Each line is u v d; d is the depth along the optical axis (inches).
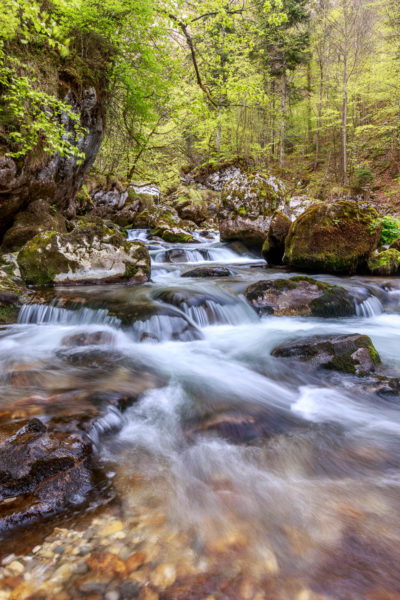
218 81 281.0
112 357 168.4
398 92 832.9
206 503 76.9
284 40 957.8
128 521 69.9
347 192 884.6
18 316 226.1
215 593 54.4
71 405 111.9
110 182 647.8
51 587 54.1
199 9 232.7
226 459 94.8
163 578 56.6
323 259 333.7
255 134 1175.0
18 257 273.0
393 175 936.3
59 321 223.3
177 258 450.9
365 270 341.7
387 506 77.3
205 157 1159.6
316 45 1091.9
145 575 57.1
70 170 389.4
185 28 243.6
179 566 59.2
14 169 299.9
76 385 132.4
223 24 241.6
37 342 187.0
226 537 66.7
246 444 102.9
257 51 926.4
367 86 947.3
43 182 351.9
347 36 927.0
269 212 482.9
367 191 890.7
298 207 607.8
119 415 113.2
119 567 58.4
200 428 109.3
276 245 394.0
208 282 299.9
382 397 131.0
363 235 328.5
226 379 148.7
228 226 500.4
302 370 152.9
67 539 64.3
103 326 208.2
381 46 991.0
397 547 65.3
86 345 184.5
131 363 161.0
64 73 344.2
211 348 187.2
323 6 1026.1
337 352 155.9
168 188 1058.1
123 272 294.5
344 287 259.4
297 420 118.0
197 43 264.7
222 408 122.8
